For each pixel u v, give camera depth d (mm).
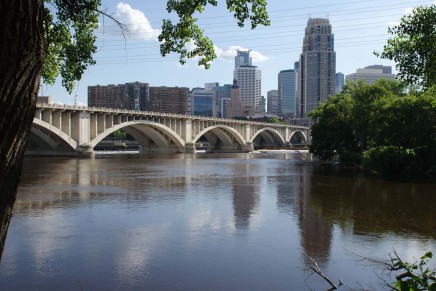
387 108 58750
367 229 23859
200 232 22938
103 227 23828
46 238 21234
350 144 80562
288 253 19156
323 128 81688
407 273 13391
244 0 11156
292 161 88000
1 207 4145
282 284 15336
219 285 15219
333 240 21469
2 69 3908
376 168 58562
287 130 189500
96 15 10172
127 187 41594
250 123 153375
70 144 82438
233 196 36219
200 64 12266
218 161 87250
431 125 55469
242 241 21172
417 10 21688
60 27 10375
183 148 118500
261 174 57188
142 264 17469
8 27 3891
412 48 21922
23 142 4328
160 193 37688
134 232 22750
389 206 31297
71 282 15375
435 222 25703
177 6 11484
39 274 16141
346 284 15344
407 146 58469
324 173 58781
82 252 18969
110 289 14758
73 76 11242
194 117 122938
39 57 4281
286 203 32562
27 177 49469
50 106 75750
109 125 92500
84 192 37625
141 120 100500
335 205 31734
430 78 21391
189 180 48875
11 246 19703
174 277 16016
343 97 85312
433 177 52875
